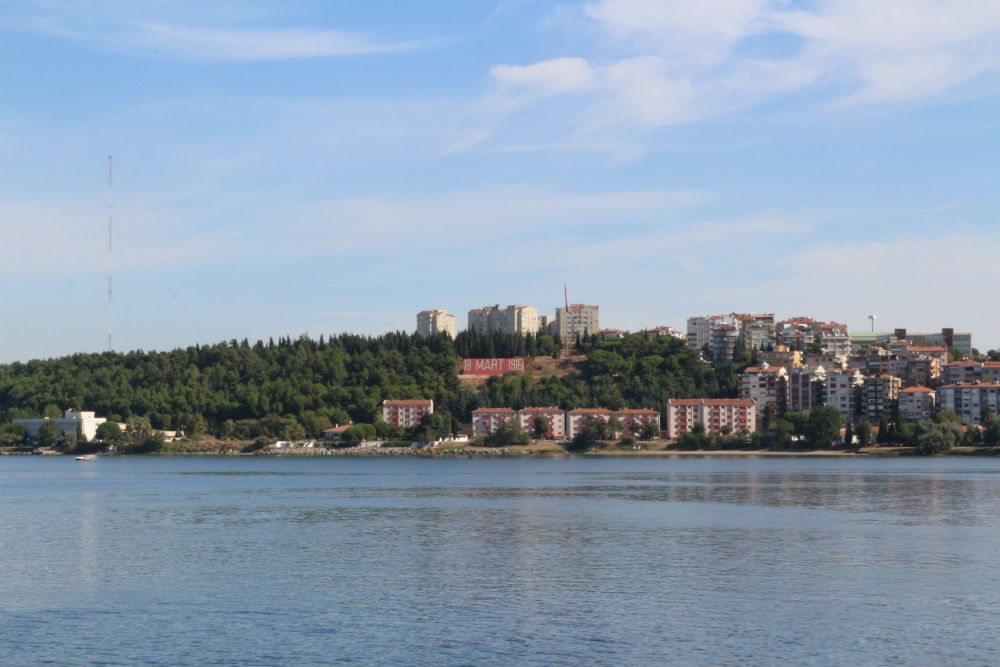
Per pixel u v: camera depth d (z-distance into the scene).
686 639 88.25
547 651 84.88
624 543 145.00
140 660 82.75
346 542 147.75
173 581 115.06
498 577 117.00
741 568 122.44
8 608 100.81
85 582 114.56
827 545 141.75
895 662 81.50
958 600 102.94
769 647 85.69
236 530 163.50
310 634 90.31
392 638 89.00
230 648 85.88
